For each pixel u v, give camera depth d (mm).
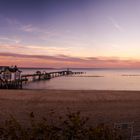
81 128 4176
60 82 58281
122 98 21062
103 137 4078
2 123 11648
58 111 15086
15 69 49812
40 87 43812
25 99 20156
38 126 4098
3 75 46281
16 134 4090
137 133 9406
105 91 26922
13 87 42594
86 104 17938
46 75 74188
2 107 16453
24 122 11531
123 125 7934
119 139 4352
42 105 17375
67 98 20797
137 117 13656
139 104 18172
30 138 3965
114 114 14359
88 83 54188
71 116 4270
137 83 54656
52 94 23500
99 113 14656
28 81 60750
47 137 4004
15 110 15367
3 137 4148
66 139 4051
